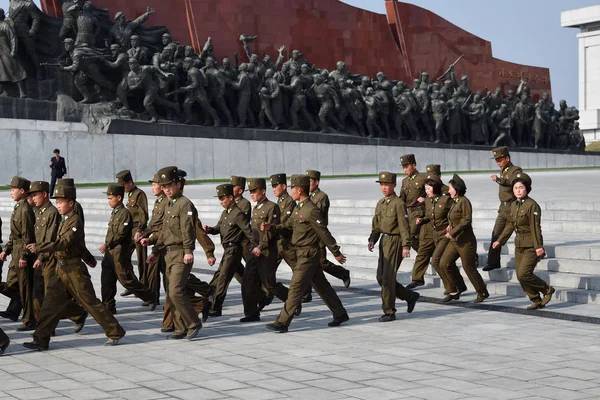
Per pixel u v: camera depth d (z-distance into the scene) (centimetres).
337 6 5809
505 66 6838
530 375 880
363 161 5394
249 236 1276
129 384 862
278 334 1148
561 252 1540
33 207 1390
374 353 1005
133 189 1449
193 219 1116
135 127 4425
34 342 1051
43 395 820
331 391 823
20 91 4209
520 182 1277
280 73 5112
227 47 5241
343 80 5400
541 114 6681
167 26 5012
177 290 1112
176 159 4572
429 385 842
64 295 1055
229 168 4784
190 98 4653
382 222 1244
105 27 4600
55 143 4197
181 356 1005
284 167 5025
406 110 5653
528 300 1395
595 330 1130
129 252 1341
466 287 1428
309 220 1159
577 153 6969
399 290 1265
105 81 4394
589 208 1969
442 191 1437
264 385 852
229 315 1328
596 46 10569
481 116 6206
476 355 984
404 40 6200
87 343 1100
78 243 1052
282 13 5516
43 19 4366
